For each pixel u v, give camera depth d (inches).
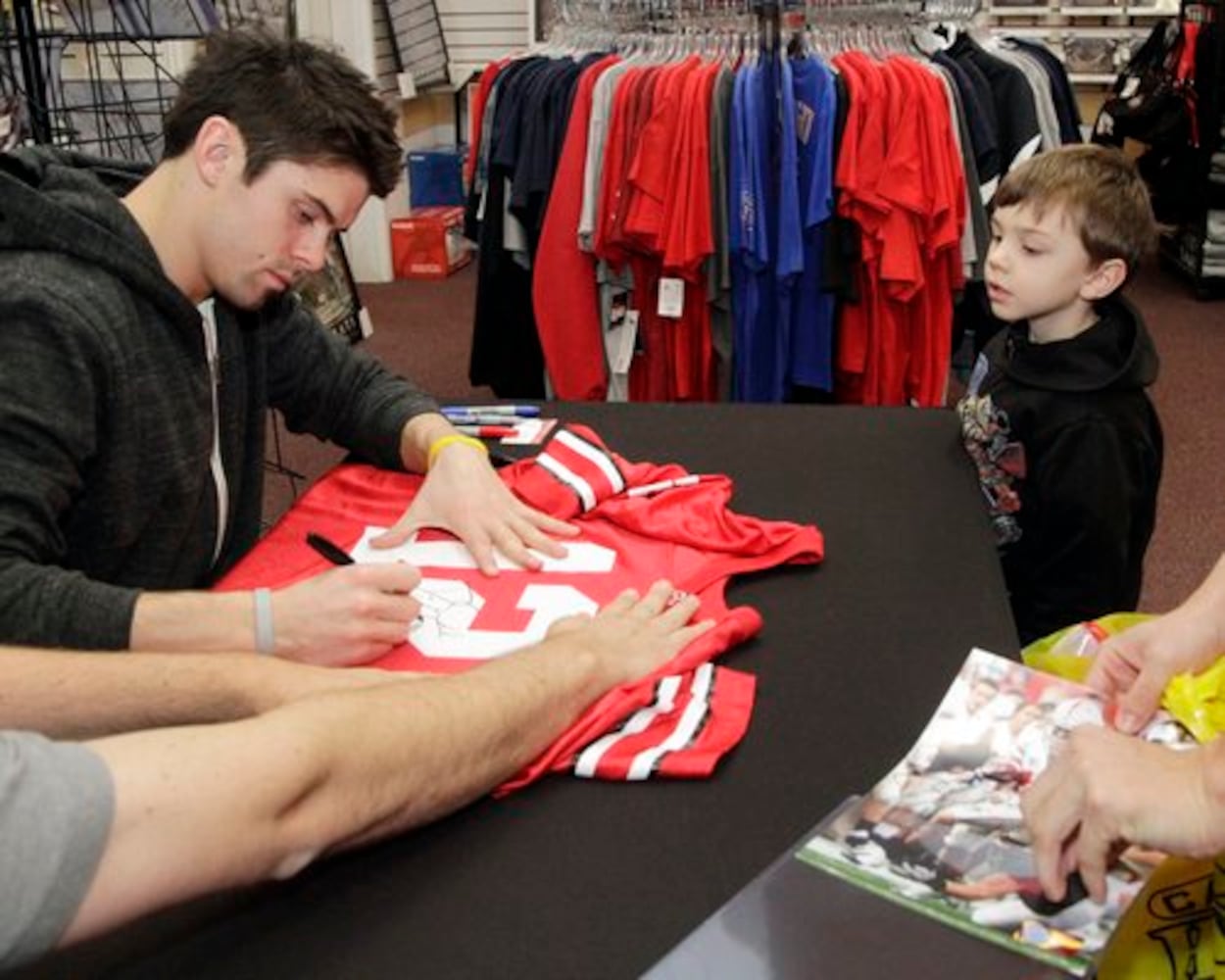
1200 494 131.4
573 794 33.9
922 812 31.5
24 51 75.4
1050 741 34.4
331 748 27.9
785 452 59.8
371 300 206.8
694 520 49.6
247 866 25.1
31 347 42.0
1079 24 226.1
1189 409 156.1
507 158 117.8
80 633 38.9
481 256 124.3
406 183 226.2
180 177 46.3
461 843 31.9
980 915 28.0
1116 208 63.6
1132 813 28.9
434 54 223.9
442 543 49.5
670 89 103.5
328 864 31.0
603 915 29.4
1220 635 40.4
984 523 51.6
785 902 28.4
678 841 32.0
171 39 80.9
